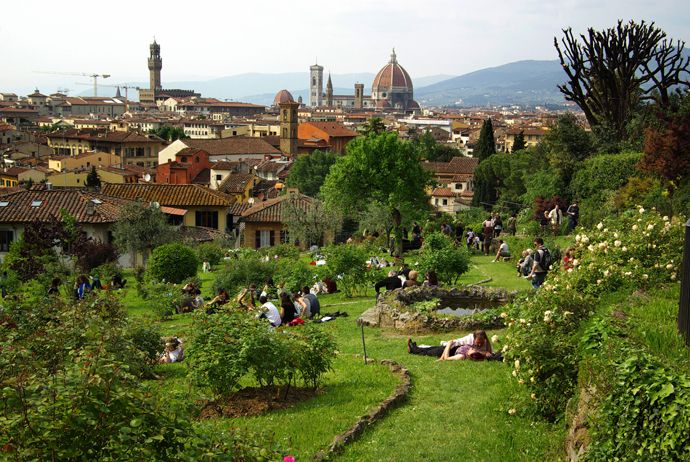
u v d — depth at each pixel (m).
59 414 7.13
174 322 26.52
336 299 27.80
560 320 12.58
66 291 32.88
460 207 121.56
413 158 51.47
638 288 15.34
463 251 30.39
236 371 12.35
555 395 11.60
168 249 37.41
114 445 7.18
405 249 45.97
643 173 44.38
